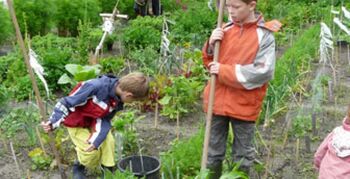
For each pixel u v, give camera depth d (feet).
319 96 16.60
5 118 16.21
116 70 21.86
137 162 12.92
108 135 12.87
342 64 23.66
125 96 12.15
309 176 13.79
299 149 15.20
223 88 11.62
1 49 27.37
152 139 15.96
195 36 25.95
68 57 20.72
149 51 22.77
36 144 15.42
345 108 18.39
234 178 10.76
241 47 11.29
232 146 12.31
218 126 11.96
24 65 21.04
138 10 34.60
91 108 12.25
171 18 29.63
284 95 17.61
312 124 16.02
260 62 11.16
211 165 12.16
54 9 28.71
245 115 11.50
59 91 20.26
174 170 12.82
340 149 10.62
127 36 25.02
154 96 17.97
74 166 13.17
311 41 25.20
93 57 21.39
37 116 16.51
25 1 27.84
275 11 34.53
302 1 40.04
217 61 11.30
